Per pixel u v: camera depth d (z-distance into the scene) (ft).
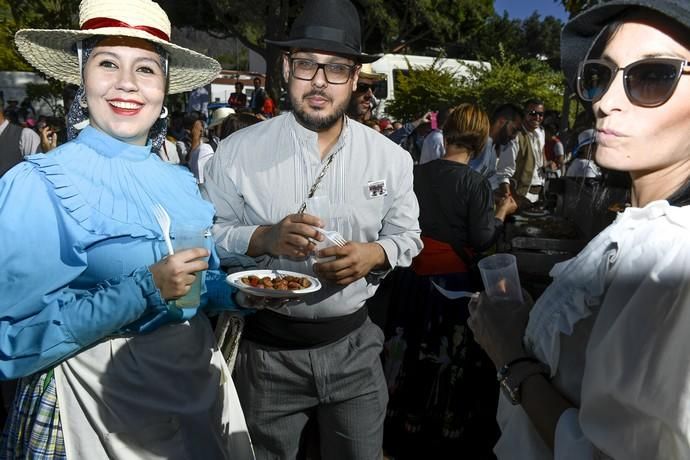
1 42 65.51
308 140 7.36
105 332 5.04
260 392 7.61
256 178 7.41
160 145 6.76
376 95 48.88
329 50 6.96
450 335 9.93
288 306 7.23
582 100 3.39
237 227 7.41
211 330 6.47
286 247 6.73
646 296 2.70
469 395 10.02
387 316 10.68
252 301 6.56
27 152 16.06
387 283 12.97
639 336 2.67
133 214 5.58
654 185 3.21
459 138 10.09
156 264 5.14
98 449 5.28
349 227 7.52
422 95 57.62
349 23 7.23
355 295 7.41
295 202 7.43
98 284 5.35
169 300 5.19
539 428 3.50
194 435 5.63
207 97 63.46
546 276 9.37
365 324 7.91
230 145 7.63
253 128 7.68
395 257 7.43
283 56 7.72
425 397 10.08
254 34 78.02
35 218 5.06
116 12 5.62
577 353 3.42
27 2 45.52
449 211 9.92
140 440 5.34
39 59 6.55
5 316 4.98
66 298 5.16
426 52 104.42
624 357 2.71
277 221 7.48
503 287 4.32
